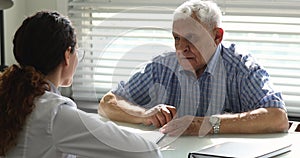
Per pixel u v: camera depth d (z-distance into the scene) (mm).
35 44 1447
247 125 1989
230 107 2221
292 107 2789
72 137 1398
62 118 1407
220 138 1930
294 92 2773
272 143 1834
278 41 2777
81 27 2879
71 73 1525
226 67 2197
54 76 1490
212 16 2076
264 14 2768
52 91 1485
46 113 1405
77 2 2920
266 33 2789
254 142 1868
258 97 2121
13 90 1418
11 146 1408
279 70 2807
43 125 1401
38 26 1451
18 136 1418
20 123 1400
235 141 1886
